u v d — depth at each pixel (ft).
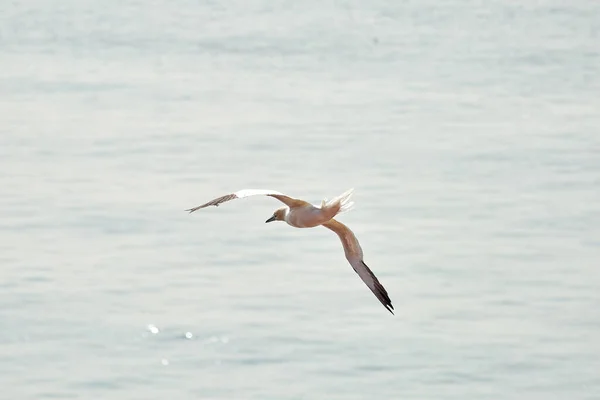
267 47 213.66
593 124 146.41
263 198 113.80
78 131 143.64
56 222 104.42
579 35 223.30
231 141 138.72
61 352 77.92
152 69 191.21
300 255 95.91
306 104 162.40
